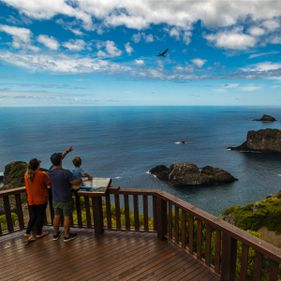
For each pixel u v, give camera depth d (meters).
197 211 4.29
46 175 5.30
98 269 4.33
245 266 3.39
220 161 69.81
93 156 80.25
